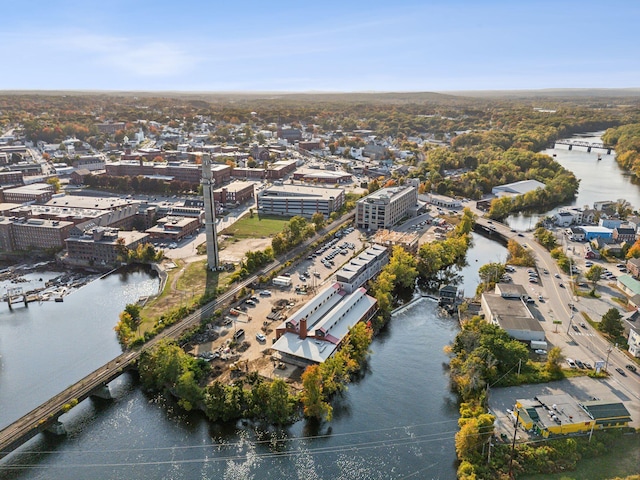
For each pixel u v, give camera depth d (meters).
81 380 193.88
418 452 166.62
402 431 176.62
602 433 163.25
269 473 159.38
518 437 162.38
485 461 154.50
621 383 193.38
